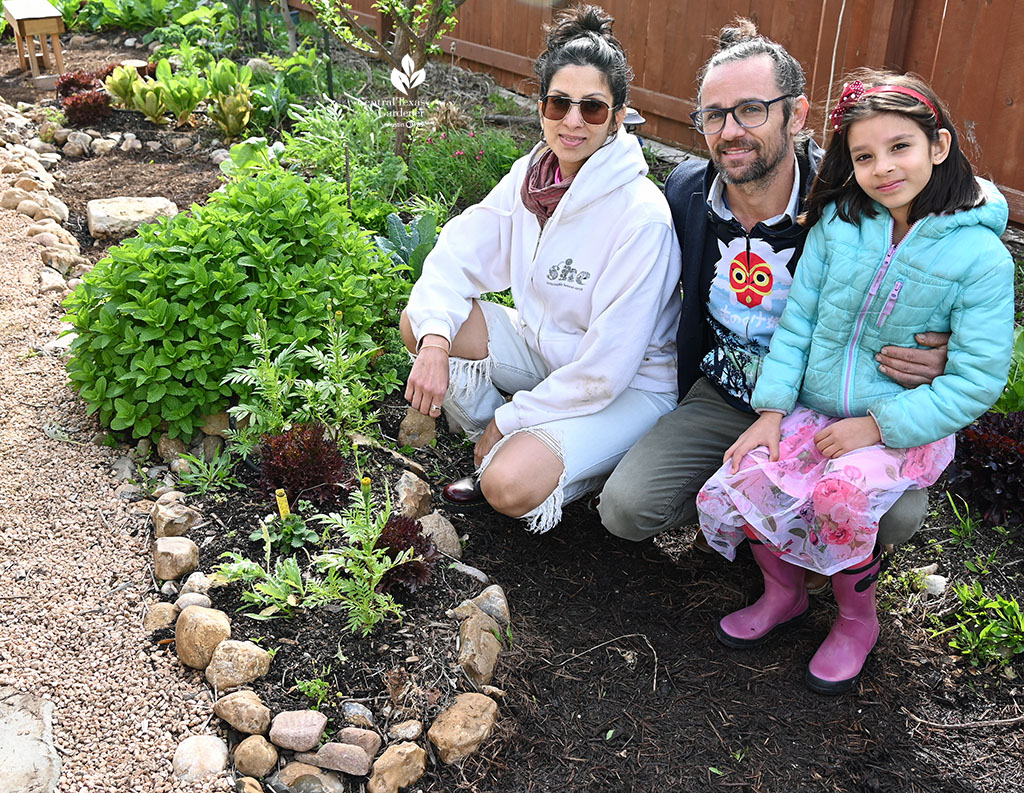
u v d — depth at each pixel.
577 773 2.46
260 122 6.67
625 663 2.76
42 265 4.63
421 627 2.70
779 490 2.58
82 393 3.43
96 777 2.30
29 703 2.46
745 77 2.46
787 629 2.89
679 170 2.93
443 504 3.29
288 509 2.92
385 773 2.34
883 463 2.46
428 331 3.08
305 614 2.70
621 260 2.79
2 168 5.58
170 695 2.51
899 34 5.06
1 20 9.16
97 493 3.21
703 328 2.91
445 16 6.00
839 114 2.39
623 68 2.77
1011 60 4.68
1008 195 4.87
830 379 2.59
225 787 2.29
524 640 2.80
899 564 3.12
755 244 2.66
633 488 2.81
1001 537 3.18
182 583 2.83
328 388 3.26
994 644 2.78
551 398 2.92
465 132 6.20
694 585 3.06
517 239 3.08
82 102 6.59
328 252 3.89
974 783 2.45
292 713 2.42
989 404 2.38
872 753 2.52
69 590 2.82
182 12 8.98
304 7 9.40
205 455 3.38
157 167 6.14
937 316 2.44
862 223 2.46
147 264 3.50
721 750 2.53
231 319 3.47
